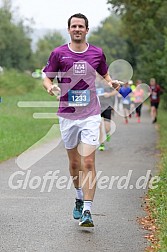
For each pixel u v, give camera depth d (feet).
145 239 34.09
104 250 31.96
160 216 37.32
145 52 170.09
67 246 32.63
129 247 32.55
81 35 35.53
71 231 35.68
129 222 37.99
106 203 43.55
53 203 43.34
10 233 35.12
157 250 31.09
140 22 133.49
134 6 119.65
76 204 38.04
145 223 37.73
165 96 153.38
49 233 35.19
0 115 119.24
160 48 156.25
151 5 117.70
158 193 44.65
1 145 73.82
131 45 242.37
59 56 35.81
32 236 34.53
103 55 36.47
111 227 36.76
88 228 36.47
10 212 40.40
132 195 46.60
